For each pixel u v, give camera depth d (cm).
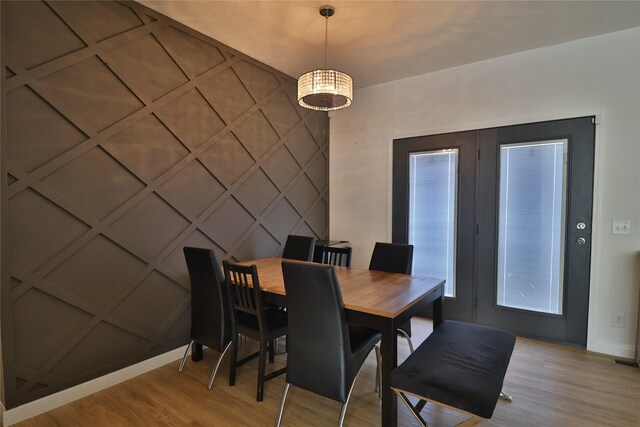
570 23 263
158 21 257
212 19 264
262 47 312
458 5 241
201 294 240
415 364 165
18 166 190
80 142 216
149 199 254
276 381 238
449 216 360
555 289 305
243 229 333
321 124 437
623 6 239
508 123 322
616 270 278
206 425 190
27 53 193
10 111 187
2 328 185
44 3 200
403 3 239
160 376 245
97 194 225
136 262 247
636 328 270
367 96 412
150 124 254
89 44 219
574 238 294
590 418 194
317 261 349
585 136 288
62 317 210
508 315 327
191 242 285
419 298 198
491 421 192
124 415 199
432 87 365
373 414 200
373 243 412
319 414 200
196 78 285
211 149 299
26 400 195
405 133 384
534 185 313
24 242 193
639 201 269
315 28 275
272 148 364
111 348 233
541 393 220
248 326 226
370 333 208
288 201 387
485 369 161
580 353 281
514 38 289
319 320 175
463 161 348
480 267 341
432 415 200
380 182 405
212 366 262
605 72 279
